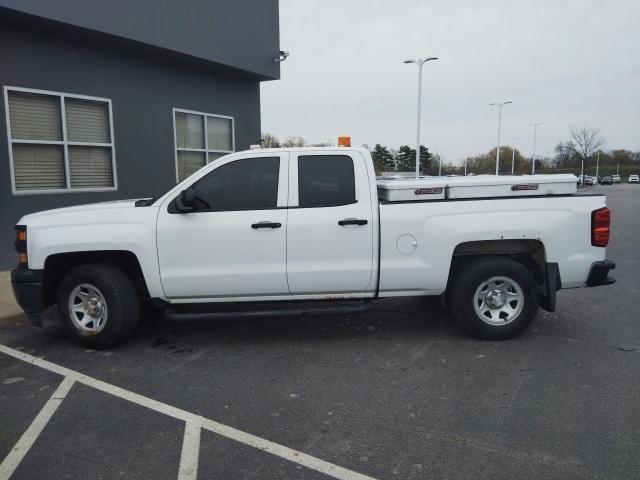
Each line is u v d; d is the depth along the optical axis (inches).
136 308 211.0
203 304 226.5
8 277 315.0
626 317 246.4
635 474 119.8
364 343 215.0
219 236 201.5
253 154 205.6
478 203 205.6
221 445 136.0
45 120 347.3
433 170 3024.1
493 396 162.4
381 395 165.0
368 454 130.8
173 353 206.7
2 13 302.4
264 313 204.2
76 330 209.9
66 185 361.4
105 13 344.5
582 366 185.5
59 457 131.0
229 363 195.0
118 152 393.1
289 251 202.7
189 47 407.5
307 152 205.8
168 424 147.8
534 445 133.3
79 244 201.3
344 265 204.4
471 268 208.7
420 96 1226.6
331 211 203.2
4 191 325.4
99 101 377.4
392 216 203.6
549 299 208.5
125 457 130.7
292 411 154.9
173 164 440.1
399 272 205.8
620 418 146.4
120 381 178.9
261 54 486.3
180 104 442.3
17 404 161.6
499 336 212.1
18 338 227.3
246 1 462.3
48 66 343.6
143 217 203.3
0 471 125.4
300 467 125.5
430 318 248.2
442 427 143.6
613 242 516.4
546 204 205.9
